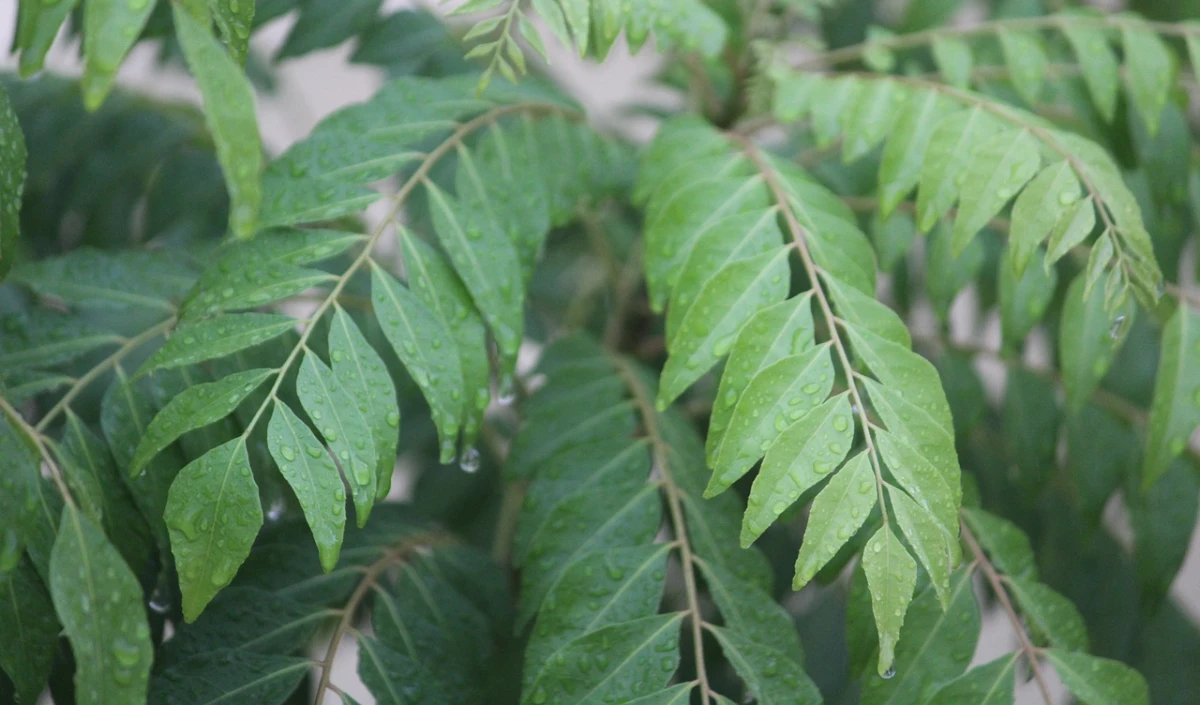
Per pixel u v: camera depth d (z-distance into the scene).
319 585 0.57
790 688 0.52
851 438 0.49
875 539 0.49
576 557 0.56
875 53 0.62
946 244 0.61
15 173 0.51
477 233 0.55
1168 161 0.62
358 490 0.50
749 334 0.51
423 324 0.53
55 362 0.55
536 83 0.62
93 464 0.53
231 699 0.53
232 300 0.52
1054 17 0.60
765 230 0.54
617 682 0.52
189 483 0.50
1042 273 0.59
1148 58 0.59
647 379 0.62
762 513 0.49
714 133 0.58
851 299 0.52
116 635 0.48
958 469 0.50
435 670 0.56
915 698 0.53
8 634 0.51
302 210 0.54
